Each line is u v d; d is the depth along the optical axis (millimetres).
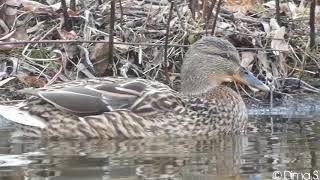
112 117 11844
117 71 14406
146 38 14852
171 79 14344
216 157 10172
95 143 11359
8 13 14852
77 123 11781
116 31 14859
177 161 9906
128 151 10602
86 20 14781
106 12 15258
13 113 11859
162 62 14469
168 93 12195
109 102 11945
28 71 14141
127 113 11891
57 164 9703
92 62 14344
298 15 16250
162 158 10094
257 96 14344
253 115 13500
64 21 14852
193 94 12984
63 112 11820
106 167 9531
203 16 15352
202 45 13055
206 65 13008
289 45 15195
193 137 11969
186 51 14445
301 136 11602
